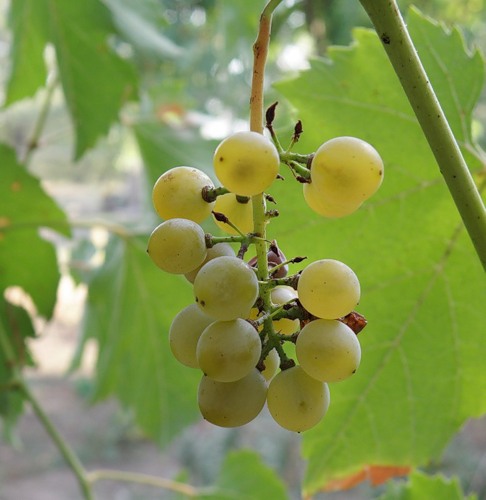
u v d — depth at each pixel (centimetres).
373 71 35
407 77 24
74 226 56
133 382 66
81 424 180
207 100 129
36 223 54
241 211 24
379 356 39
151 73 116
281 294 24
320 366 22
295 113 36
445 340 38
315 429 40
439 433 40
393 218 36
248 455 61
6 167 52
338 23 91
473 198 24
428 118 24
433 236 37
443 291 38
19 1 59
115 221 66
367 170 22
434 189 36
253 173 21
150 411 66
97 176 188
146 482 58
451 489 40
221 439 148
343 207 22
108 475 55
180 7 122
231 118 129
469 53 34
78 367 82
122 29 62
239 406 23
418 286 38
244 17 80
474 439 142
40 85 65
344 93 36
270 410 23
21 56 63
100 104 60
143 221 68
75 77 59
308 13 89
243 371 22
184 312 24
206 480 141
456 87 35
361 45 35
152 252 23
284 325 25
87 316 79
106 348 67
